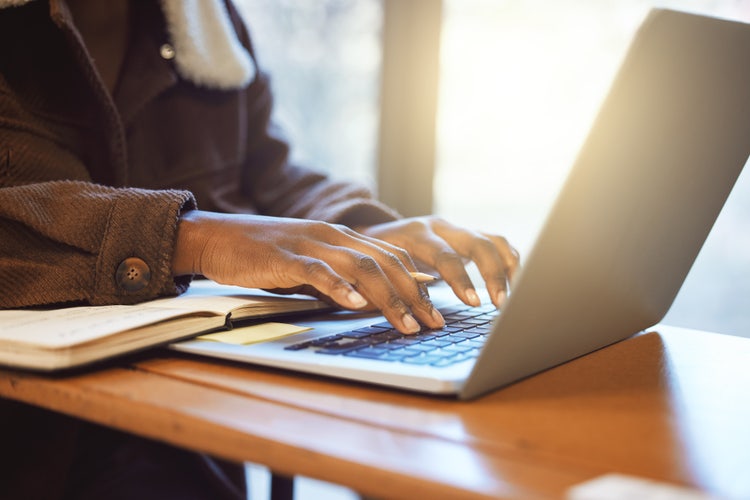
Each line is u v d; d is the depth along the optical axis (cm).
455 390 43
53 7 78
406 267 62
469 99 158
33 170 77
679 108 47
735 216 137
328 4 167
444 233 76
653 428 40
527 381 49
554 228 41
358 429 38
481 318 65
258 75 114
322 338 53
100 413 42
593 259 48
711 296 140
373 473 33
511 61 154
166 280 62
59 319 52
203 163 101
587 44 147
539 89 152
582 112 149
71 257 61
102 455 83
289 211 103
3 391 47
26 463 73
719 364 56
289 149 113
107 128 86
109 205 62
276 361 48
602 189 43
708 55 46
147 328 50
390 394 44
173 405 41
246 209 106
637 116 43
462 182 161
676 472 34
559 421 40
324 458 34
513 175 157
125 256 61
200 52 99
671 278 64
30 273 60
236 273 60
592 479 32
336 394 44
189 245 63
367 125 168
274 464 36
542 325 46
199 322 54
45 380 45
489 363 43
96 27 94
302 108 171
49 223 62
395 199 165
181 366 49
